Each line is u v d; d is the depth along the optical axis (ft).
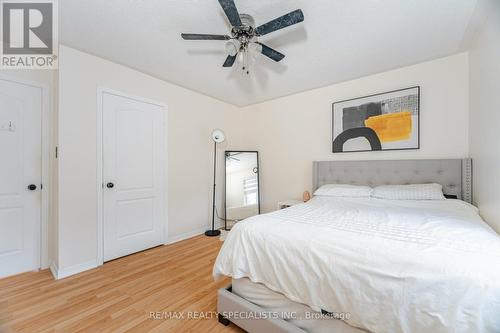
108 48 7.17
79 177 7.19
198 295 5.87
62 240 6.81
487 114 5.65
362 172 9.25
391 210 6.32
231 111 13.19
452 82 7.62
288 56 7.72
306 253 3.76
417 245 3.41
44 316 4.98
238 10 5.44
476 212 6.05
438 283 2.67
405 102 8.41
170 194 10.00
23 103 7.06
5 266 6.75
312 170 10.77
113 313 5.11
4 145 6.73
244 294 4.67
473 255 2.99
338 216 5.61
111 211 8.04
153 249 9.19
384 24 6.02
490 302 2.40
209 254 8.69
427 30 6.28
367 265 3.18
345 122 9.78
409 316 2.73
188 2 5.23
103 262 7.79
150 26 6.10
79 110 7.20
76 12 5.54
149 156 9.21
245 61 7.57
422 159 8.10
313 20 5.86
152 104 9.30
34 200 7.26
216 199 12.20
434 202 6.94
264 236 4.43
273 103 12.34
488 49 5.54
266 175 12.73
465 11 5.48
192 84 10.19
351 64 8.30
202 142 11.48
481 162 6.19
